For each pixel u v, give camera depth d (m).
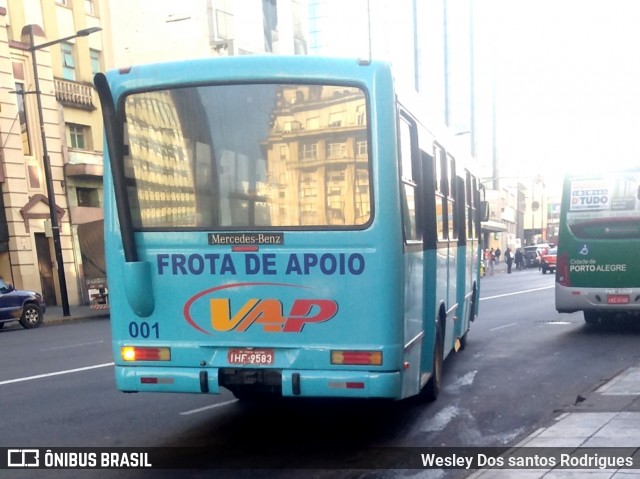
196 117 6.04
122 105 6.16
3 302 20.97
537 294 25.95
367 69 5.76
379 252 5.68
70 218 30.06
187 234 5.98
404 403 8.11
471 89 75.19
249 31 36.94
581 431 6.25
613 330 14.19
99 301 25.23
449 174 9.21
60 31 30.47
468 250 11.73
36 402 8.58
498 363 10.75
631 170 13.09
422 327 6.97
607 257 13.17
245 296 5.87
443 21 68.00
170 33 34.69
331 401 8.31
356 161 5.77
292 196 5.87
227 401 8.46
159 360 6.03
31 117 28.47
